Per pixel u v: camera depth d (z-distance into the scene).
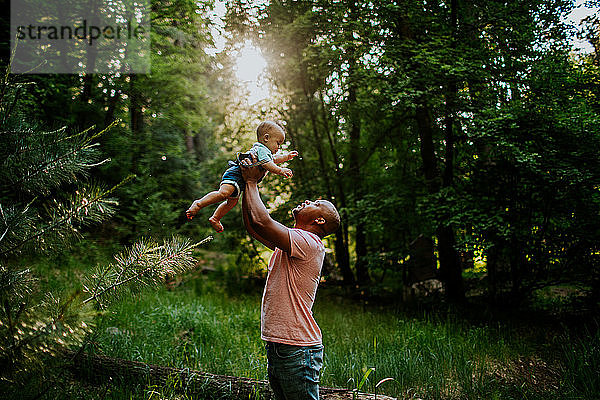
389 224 10.11
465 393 4.29
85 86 12.09
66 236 2.62
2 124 2.70
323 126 11.52
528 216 7.75
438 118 8.94
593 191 6.98
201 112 14.32
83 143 2.73
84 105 11.70
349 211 10.16
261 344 5.29
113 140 11.63
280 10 9.68
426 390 4.34
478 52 7.66
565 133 7.00
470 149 8.53
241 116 11.78
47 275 7.29
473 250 7.71
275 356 2.29
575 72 7.25
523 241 7.73
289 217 10.90
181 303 7.27
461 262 9.66
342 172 11.00
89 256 9.48
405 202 9.35
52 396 3.20
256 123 11.59
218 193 2.18
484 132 6.99
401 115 9.76
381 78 8.37
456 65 7.38
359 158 11.21
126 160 12.25
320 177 11.19
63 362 2.55
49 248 2.69
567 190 7.10
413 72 7.75
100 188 2.70
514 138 7.25
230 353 4.95
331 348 5.38
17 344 2.17
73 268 8.52
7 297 2.33
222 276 11.88
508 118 6.89
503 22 7.77
